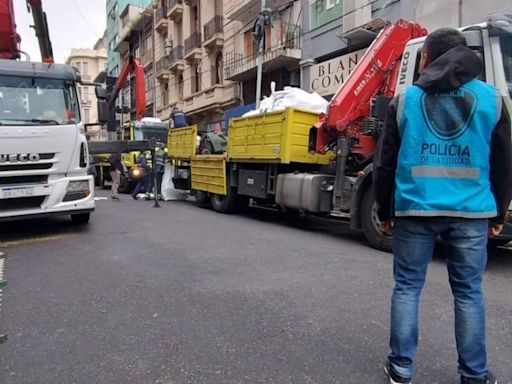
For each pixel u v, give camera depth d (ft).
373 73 23.39
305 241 22.91
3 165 22.72
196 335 11.11
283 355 10.03
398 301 8.53
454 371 9.24
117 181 44.91
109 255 19.63
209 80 88.22
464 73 7.94
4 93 23.41
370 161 22.52
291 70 63.57
